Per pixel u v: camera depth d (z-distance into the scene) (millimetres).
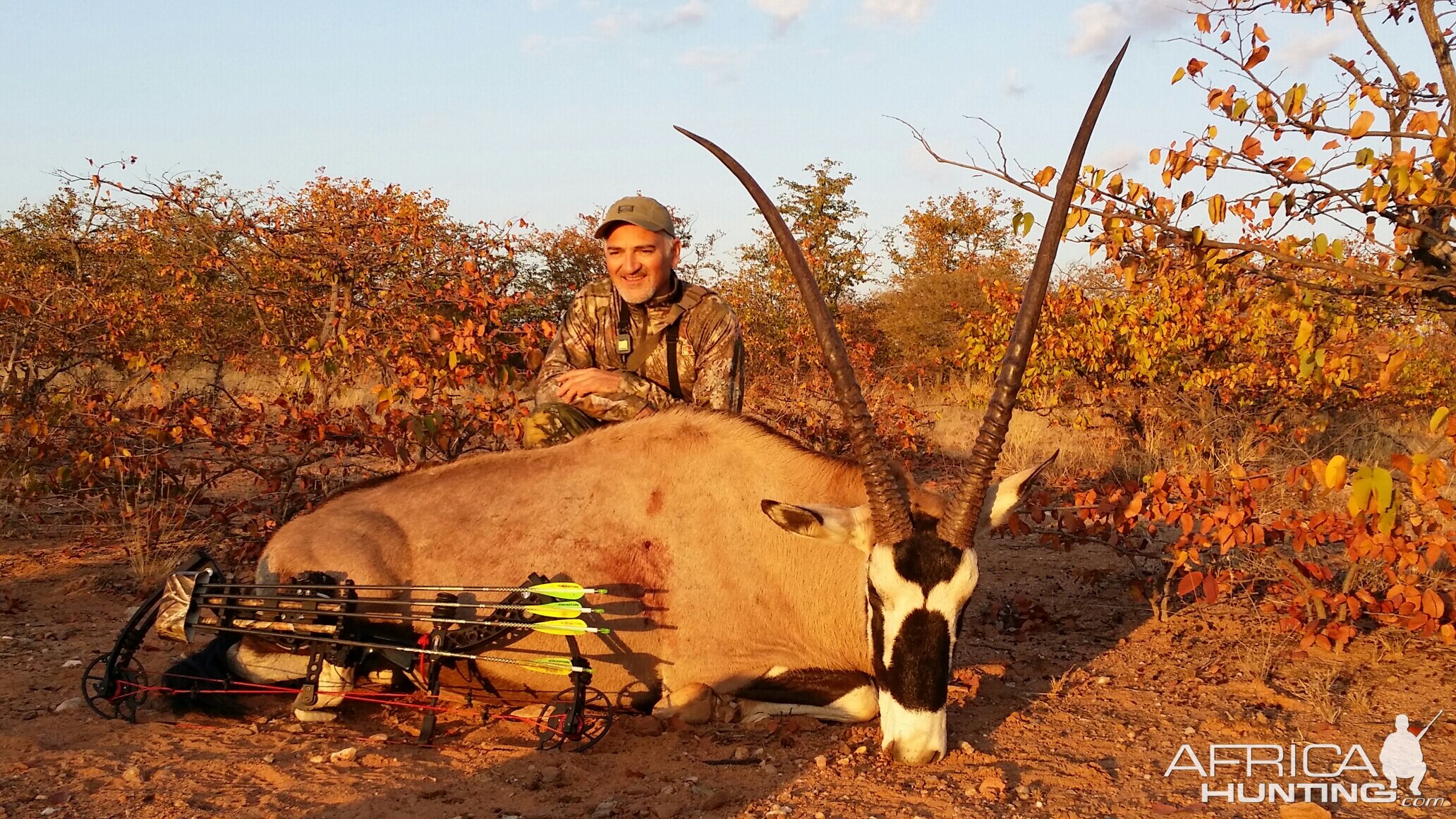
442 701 4543
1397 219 4879
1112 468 10734
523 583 4242
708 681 4430
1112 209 5246
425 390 6863
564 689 4395
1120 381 10961
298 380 9297
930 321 24281
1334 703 4641
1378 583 5832
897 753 3859
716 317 5297
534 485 4535
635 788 3701
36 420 7145
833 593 4391
